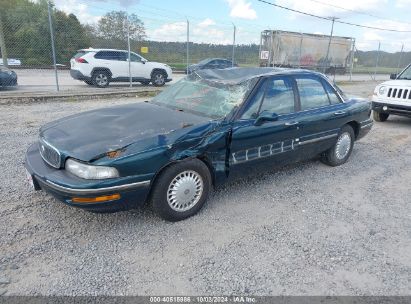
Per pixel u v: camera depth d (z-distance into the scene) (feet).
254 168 13.84
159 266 9.53
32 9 53.26
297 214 12.94
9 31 53.36
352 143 19.02
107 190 9.96
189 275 9.21
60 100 36.94
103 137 10.98
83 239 10.66
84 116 13.19
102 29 55.77
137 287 8.68
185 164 11.43
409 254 10.68
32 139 21.27
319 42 98.94
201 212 12.70
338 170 18.06
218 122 12.30
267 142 13.75
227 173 12.91
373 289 9.02
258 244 10.80
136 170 10.30
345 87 67.72
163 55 62.64
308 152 16.20
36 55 54.49
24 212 12.07
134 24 51.67
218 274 9.30
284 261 10.00
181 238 10.94
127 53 52.06
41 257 9.69
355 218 12.84
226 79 14.65
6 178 14.88
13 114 28.81
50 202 12.85
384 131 28.53
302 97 15.53
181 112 13.44
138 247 10.36
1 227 11.05
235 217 12.47
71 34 54.90
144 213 12.40
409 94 28.30
